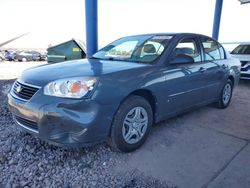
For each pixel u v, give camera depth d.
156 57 3.12
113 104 2.42
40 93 2.32
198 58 3.78
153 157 2.71
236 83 5.13
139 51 3.38
